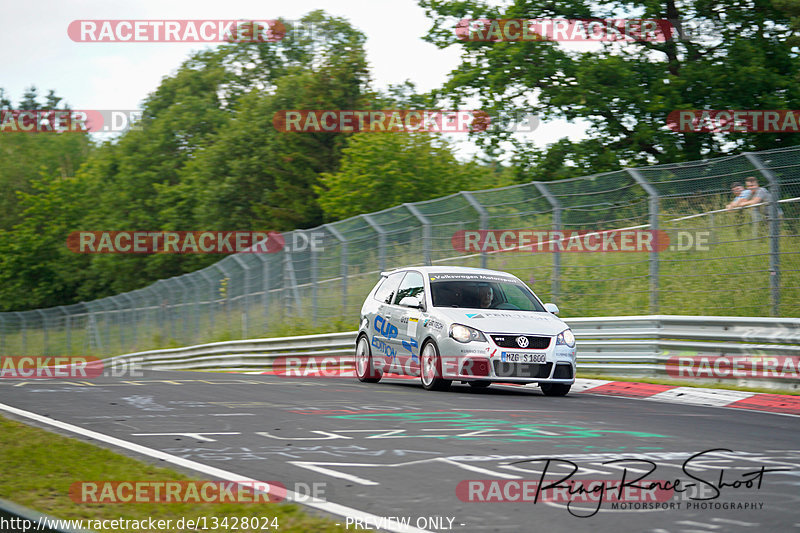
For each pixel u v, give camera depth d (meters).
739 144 56.34
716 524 9.52
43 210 153.00
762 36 57.69
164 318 71.12
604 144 57.78
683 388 25.17
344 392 23.95
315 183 102.31
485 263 37.28
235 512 9.76
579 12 58.44
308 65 134.25
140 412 18.94
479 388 26.55
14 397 21.97
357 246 45.03
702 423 17.89
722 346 26.42
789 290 29.17
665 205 31.64
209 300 62.81
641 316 29.48
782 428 17.47
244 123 115.12
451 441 14.91
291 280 51.47
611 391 26.70
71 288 153.50
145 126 143.50
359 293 44.66
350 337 40.25
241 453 13.78
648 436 15.61
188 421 17.45
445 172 77.19
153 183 133.75
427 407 20.03
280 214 101.44
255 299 55.97
